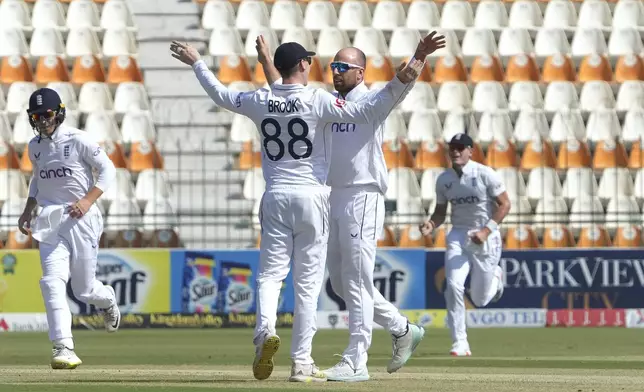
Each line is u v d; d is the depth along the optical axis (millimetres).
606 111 71375
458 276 40062
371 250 25516
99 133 68438
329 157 24484
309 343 24812
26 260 56375
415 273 57469
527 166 69062
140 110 69750
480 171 40188
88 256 30266
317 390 21969
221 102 24703
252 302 56969
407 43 73812
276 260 24359
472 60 73938
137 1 75125
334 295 57375
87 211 29875
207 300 56781
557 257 58062
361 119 23938
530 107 71750
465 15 75688
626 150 71125
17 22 73125
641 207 68750
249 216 65188
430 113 70562
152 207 65688
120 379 25766
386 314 26562
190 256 56812
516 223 61125
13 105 69000
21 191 65062
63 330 29594
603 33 75375
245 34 74875
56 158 29812
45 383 24188
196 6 75500
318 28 74875
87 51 71562
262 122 24281
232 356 38219
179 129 70438
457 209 40719
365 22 75562
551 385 23906
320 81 72125
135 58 71875
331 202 25484
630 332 53812
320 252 24578
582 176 69062
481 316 58062
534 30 75000
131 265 56594
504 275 57906
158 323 56625
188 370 30109
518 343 46406
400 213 66125
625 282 58062
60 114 29797
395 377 26844
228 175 66312
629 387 23438
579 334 52312
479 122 70688
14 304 56344
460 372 29484
